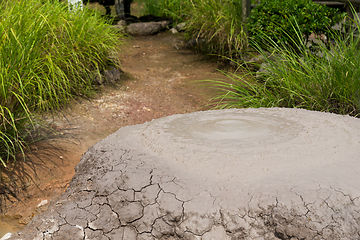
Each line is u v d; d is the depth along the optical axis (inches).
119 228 57.9
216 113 97.3
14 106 135.6
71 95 173.5
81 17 201.2
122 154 73.8
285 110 96.8
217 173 63.2
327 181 60.1
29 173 120.1
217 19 242.8
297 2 187.5
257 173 62.6
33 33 146.0
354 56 138.0
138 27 355.6
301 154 67.9
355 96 134.1
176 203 58.2
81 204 63.1
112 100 190.7
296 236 52.7
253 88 165.5
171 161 68.4
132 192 62.0
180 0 358.9
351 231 53.7
